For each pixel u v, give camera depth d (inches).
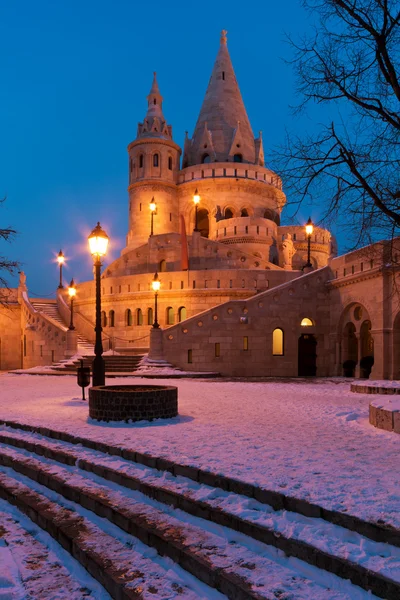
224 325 1198.3
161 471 281.9
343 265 1144.2
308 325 1218.0
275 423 417.7
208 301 1439.5
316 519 197.8
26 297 1750.7
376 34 457.7
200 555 188.9
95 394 443.2
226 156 2578.7
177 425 410.3
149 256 1817.2
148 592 175.0
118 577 185.9
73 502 276.4
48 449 352.8
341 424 417.7
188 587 179.5
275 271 1439.5
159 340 1198.9
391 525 176.9
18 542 239.1
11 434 418.6
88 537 225.3
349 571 162.6
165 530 214.8
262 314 1200.8
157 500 252.2
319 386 852.6
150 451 306.2
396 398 474.3
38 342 1483.8
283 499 213.0
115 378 1043.3
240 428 391.9
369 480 233.9
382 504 198.8
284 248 2023.9
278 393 703.1
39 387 847.7
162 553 204.5
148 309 1505.9
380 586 152.6
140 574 189.2
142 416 428.1
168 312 1481.3
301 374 1210.0
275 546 190.5
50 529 247.8
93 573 201.5
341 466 261.7
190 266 1761.8
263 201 2440.9
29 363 1537.9
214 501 229.5
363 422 431.5
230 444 324.5
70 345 1365.7
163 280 1487.5
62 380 1028.5
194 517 227.9
